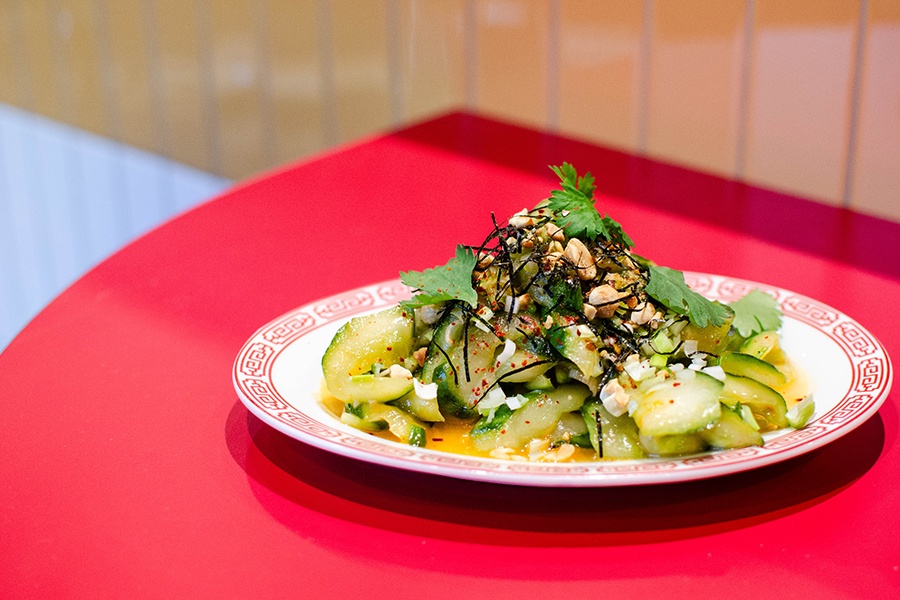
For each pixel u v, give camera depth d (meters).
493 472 0.63
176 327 0.85
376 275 0.93
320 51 1.56
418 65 1.47
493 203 1.07
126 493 0.68
